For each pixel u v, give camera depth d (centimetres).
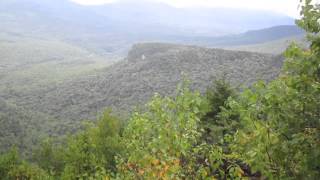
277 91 614
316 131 595
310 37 643
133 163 774
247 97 635
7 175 2136
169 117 701
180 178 711
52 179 2091
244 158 661
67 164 2119
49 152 2484
